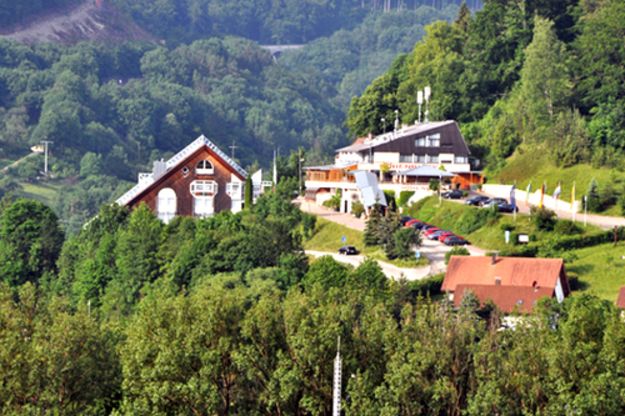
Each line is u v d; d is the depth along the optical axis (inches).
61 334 4879.4
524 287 6437.0
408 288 6560.0
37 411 4490.7
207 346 4884.4
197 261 7465.6
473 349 4790.8
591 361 4608.8
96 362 4936.0
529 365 4672.7
